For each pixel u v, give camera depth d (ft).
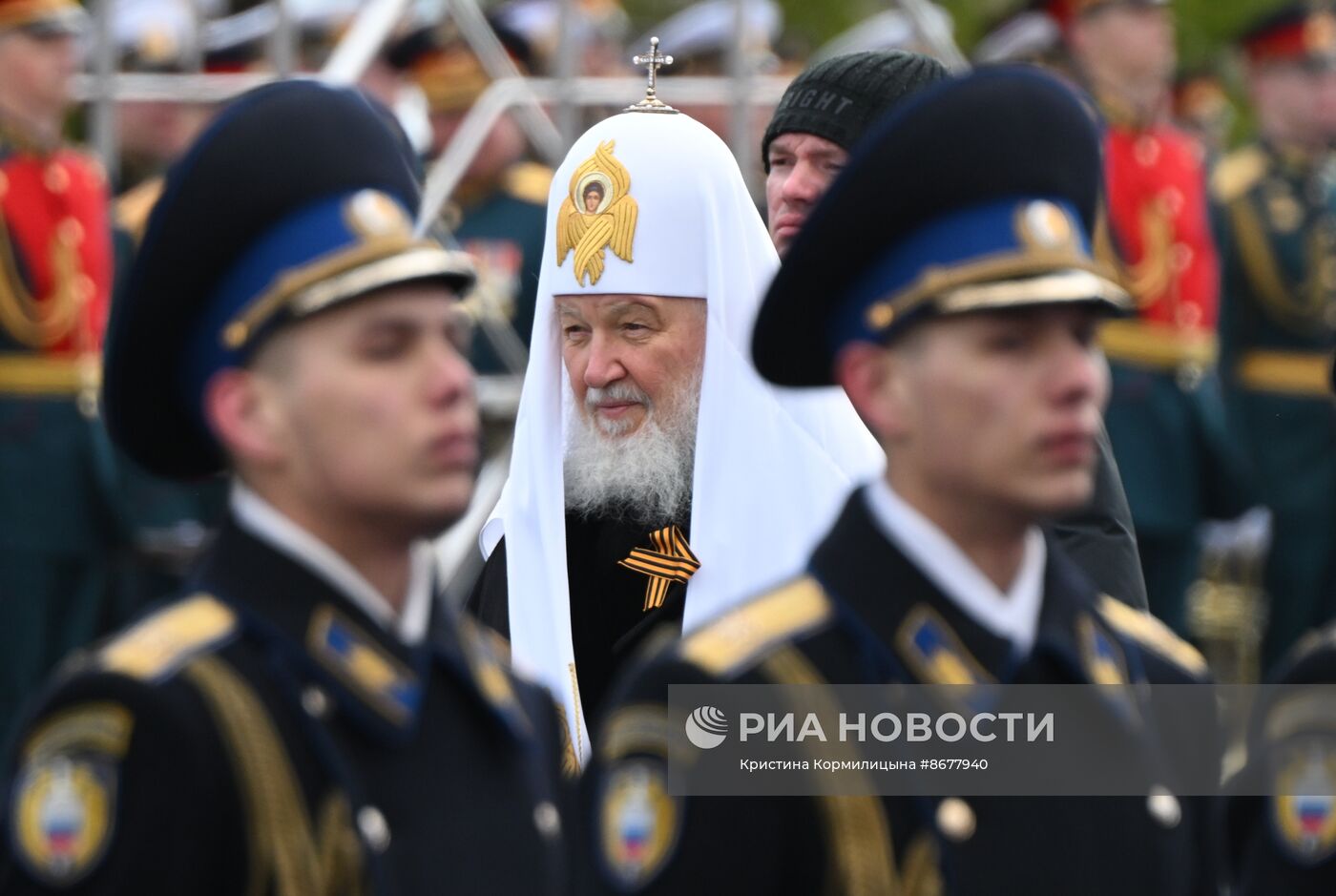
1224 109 175.32
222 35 115.34
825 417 58.18
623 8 170.40
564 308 61.41
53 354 98.02
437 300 37.06
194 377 37.70
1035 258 37.70
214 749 35.78
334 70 95.04
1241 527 120.37
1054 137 38.50
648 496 59.82
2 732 95.66
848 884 37.45
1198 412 109.29
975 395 37.40
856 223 38.45
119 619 100.12
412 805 36.88
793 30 167.84
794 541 57.31
